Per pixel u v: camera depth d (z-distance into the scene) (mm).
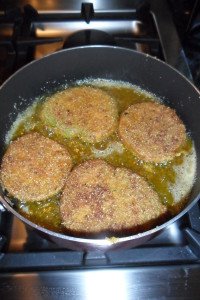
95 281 265
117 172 302
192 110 316
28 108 347
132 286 264
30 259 271
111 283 265
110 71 354
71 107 348
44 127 342
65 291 261
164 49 401
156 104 346
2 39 394
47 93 356
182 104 330
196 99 304
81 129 337
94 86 367
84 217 279
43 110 348
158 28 415
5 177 301
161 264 272
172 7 442
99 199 286
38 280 264
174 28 421
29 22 404
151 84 351
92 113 344
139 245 277
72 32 414
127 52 327
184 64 394
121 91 365
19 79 317
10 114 328
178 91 327
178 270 270
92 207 282
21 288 261
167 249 278
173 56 398
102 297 260
